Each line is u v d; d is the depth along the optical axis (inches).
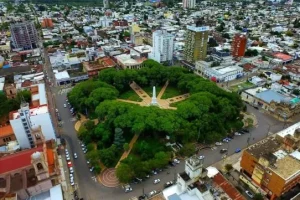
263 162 4320.9
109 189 4690.0
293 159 4483.3
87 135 5856.3
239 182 4842.5
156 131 5989.2
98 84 7637.8
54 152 4781.0
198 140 5797.2
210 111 6742.1
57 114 7150.6
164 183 4785.9
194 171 4030.5
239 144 5836.6
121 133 5595.5
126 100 7844.5
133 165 4864.7
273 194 4269.2
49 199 4065.0
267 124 6638.8
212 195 3993.6
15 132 5142.7
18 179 4126.5
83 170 5147.6
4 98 7052.2
